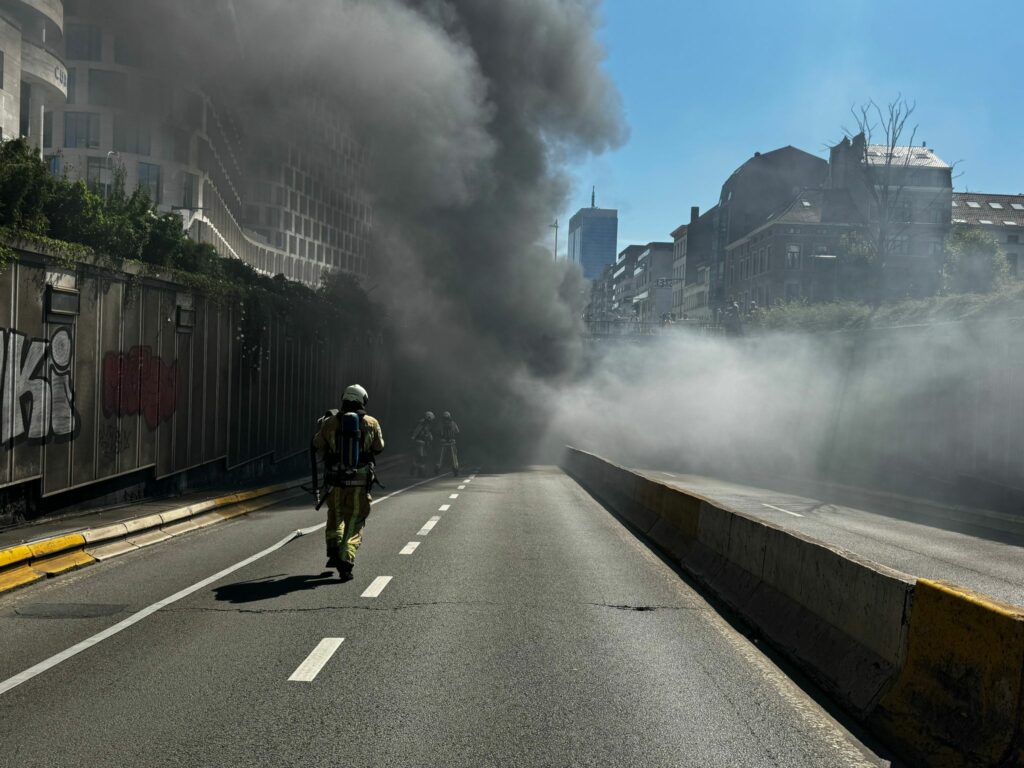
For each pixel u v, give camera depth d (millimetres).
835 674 5559
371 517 16281
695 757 4418
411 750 4426
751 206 90562
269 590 8781
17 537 10344
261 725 4777
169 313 16734
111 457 14359
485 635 6969
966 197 98312
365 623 7324
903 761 4414
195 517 14688
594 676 5875
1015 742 3764
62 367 12719
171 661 6094
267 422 24125
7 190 11672
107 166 55312
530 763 4281
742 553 8523
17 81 44656
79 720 4836
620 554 11938
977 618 4199
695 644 6867
